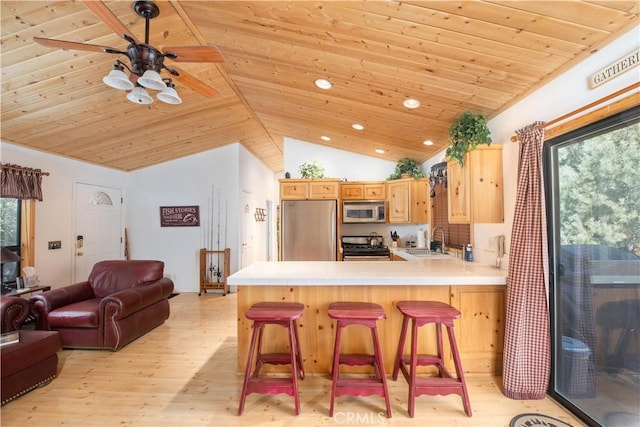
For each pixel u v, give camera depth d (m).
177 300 5.07
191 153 5.70
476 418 1.99
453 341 2.10
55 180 4.26
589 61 1.85
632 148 1.62
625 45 1.64
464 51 2.00
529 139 2.18
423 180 4.71
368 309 2.19
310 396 2.25
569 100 2.00
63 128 3.66
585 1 1.46
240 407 2.04
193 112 4.10
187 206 5.74
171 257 5.73
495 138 2.80
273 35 2.31
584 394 1.95
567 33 1.70
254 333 2.13
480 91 2.47
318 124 4.37
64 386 2.39
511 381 2.21
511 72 2.14
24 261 3.79
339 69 2.60
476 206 2.67
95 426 1.92
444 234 4.11
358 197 5.16
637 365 1.62
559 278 2.14
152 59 1.93
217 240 5.73
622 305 1.69
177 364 2.76
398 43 2.05
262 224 7.66
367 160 5.59
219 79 3.43
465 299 2.54
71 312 3.04
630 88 1.52
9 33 2.18
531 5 1.53
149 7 2.05
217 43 2.64
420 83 2.53
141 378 2.51
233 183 5.75
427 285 2.54
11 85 2.72
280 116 4.41
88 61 2.62
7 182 3.52
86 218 4.81
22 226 3.80
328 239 4.80
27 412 2.06
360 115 3.61
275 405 2.14
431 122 3.35
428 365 2.44
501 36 1.80
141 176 5.77
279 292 2.59
